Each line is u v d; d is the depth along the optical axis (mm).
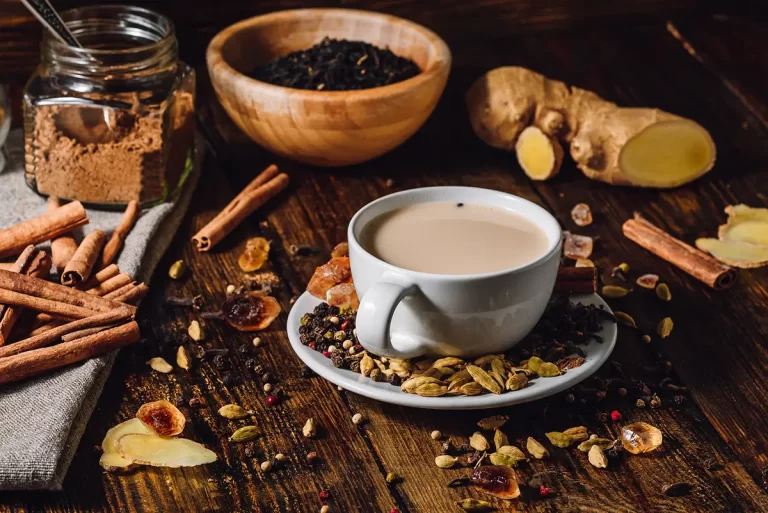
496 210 995
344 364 960
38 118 1108
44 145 1112
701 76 1345
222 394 977
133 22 1163
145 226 1096
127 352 1003
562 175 1207
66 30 1123
